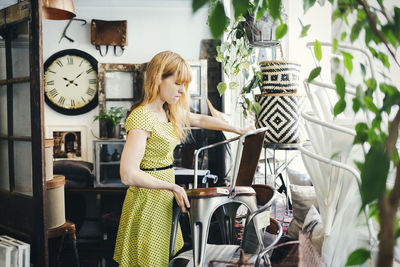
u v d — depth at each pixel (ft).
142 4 17.37
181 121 6.42
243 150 5.77
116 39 17.21
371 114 3.15
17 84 8.95
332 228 4.63
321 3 1.99
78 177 14.83
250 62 13.12
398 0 3.11
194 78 15.67
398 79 3.82
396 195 1.38
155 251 5.83
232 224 6.16
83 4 17.31
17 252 8.11
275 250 3.13
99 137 17.40
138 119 5.63
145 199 5.97
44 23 17.40
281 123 8.14
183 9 17.60
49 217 9.25
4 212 9.69
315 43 2.01
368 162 1.28
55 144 17.39
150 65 5.94
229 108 15.30
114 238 12.96
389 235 1.34
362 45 2.90
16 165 9.22
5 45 9.16
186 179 9.50
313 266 3.03
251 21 8.07
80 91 17.40
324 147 5.10
